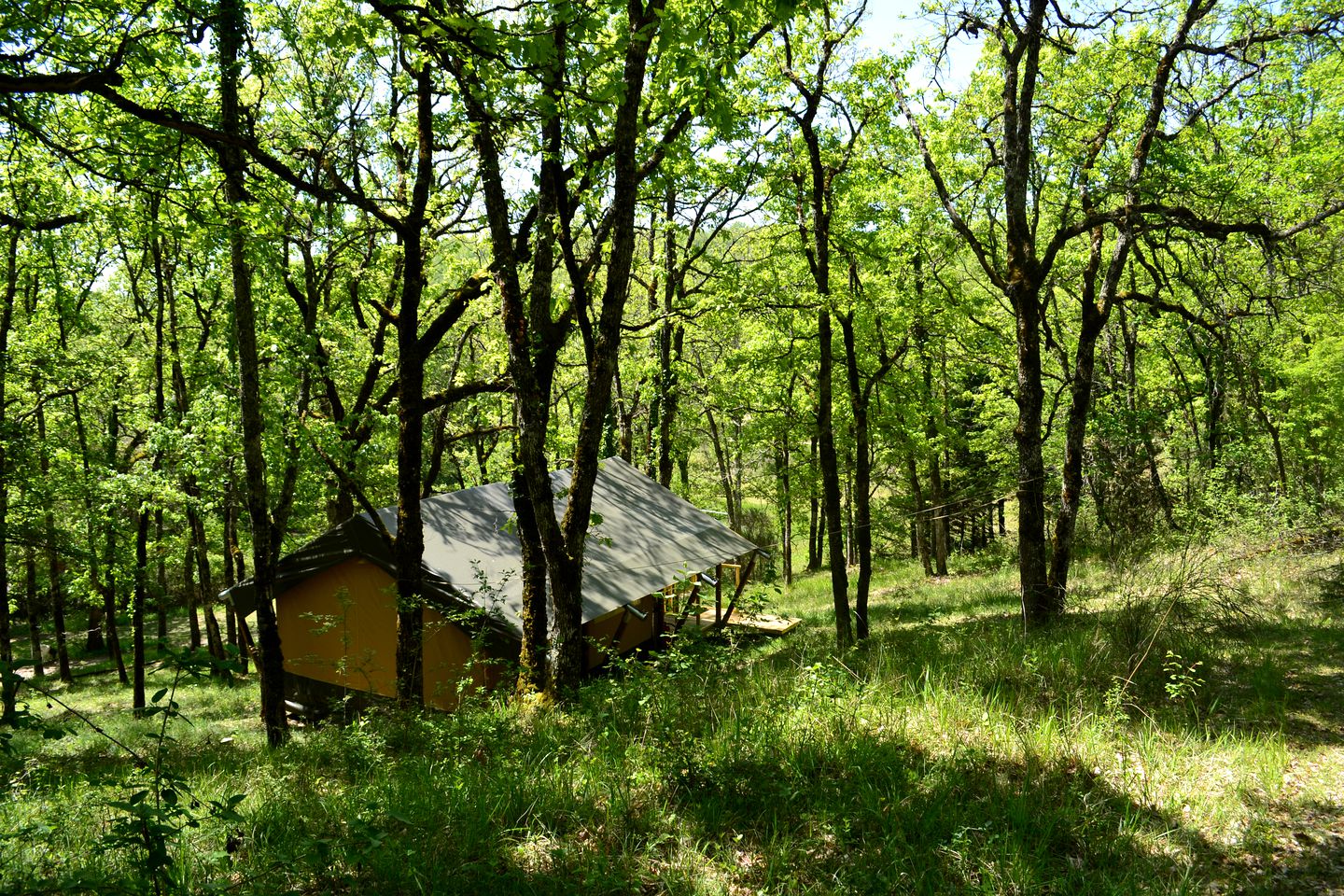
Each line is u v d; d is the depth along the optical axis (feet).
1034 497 39.60
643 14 26.58
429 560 46.11
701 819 15.47
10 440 51.55
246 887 12.48
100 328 68.44
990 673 25.07
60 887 10.50
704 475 123.95
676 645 27.89
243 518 57.52
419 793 16.75
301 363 43.29
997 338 65.16
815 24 43.91
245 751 28.35
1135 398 56.34
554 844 14.48
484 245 40.83
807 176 48.96
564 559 29.86
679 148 32.35
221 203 29.99
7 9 22.57
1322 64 39.50
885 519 91.15
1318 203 41.06
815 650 36.09
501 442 79.51
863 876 13.39
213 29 27.66
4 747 10.29
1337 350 55.98
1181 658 25.73
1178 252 52.90
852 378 53.83
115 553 60.03
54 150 26.17
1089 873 13.99
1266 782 17.22
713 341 75.05
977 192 48.83
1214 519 50.96
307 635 51.80
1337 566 38.37
